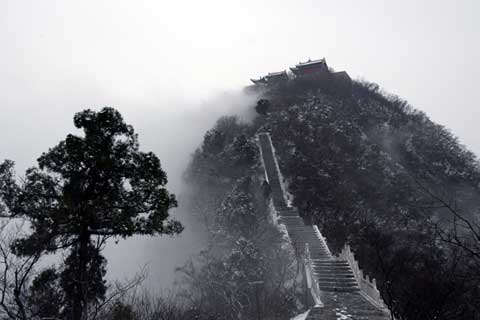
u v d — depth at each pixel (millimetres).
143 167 14836
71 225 11984
